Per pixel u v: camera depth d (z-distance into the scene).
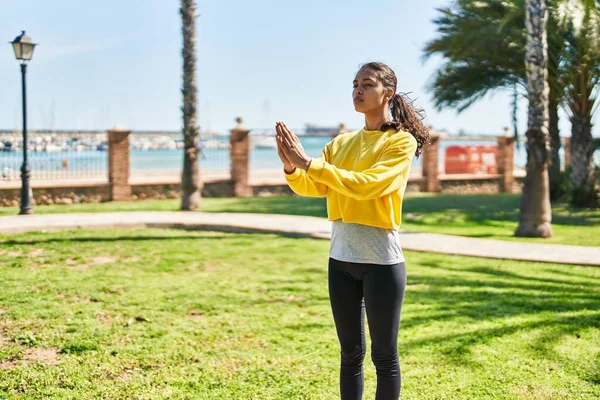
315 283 6.93
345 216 2.91
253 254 8.73
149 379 4.06
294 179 2.98
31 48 13.24
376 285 2.86
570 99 15.95
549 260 8.27
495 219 13.54
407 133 2.92
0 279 6.80
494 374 4.20
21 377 4.01
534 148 10.78
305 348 4.72
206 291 6.48
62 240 9.55
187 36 14.62
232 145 19.47
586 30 13.33
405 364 4.39
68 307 5.73
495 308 5.85
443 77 17.52
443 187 22.92
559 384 4.02
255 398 3.79
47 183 16.22
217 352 4.61
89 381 4.00
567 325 5.28
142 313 5.60
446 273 7.53
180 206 15.52
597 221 13.34
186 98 14.61
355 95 2.97
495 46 15.09
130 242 9.58
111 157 17.08
